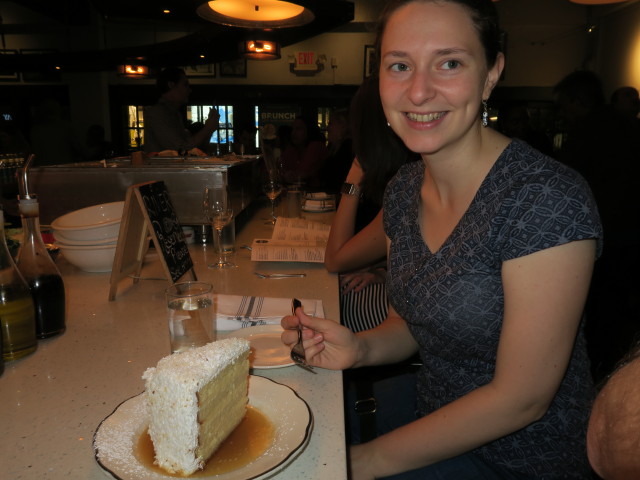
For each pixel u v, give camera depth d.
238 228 2.40
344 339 0.99
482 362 0.99
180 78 3.80
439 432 0.87
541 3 7.76
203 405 0.62
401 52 0.87
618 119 3.07
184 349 0.96
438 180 1.00
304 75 8.42
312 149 4.92
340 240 1.67
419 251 1.05
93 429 0.73
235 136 8.72
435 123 0.90
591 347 2.77
